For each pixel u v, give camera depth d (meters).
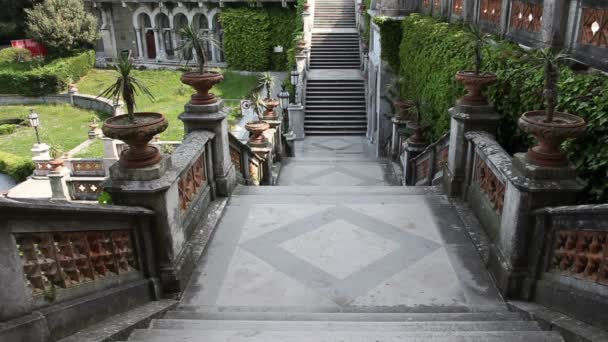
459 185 6.38
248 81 29.80
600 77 4.41
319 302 4.29
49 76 30.31
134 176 4.02
